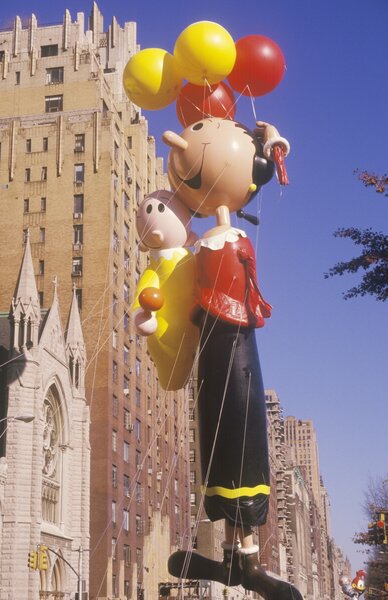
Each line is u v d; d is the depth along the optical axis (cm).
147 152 10050
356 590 4562
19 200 8288
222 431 1559
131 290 8594
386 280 1717
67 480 6275
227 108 1814
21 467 5509
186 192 1750
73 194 8206
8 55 8881
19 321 5878
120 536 7456
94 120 8388
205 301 1625
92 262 7931
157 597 8500
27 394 5716
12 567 5262
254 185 1717
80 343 6769
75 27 9088
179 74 1788
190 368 1756
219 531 10819
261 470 1558
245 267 1638
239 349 1603
